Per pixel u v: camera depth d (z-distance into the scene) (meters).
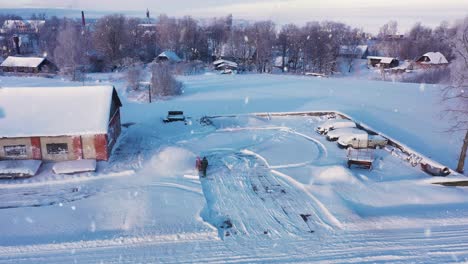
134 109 41.72
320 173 24.28
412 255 15.83
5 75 72.06
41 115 24.86
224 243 16.84
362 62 110.06
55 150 24.61
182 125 35.28
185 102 45.59
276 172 24.91
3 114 24.56
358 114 40.66
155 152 27.41
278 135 33.06
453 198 21.42
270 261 15.56
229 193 21.98
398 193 21.86
